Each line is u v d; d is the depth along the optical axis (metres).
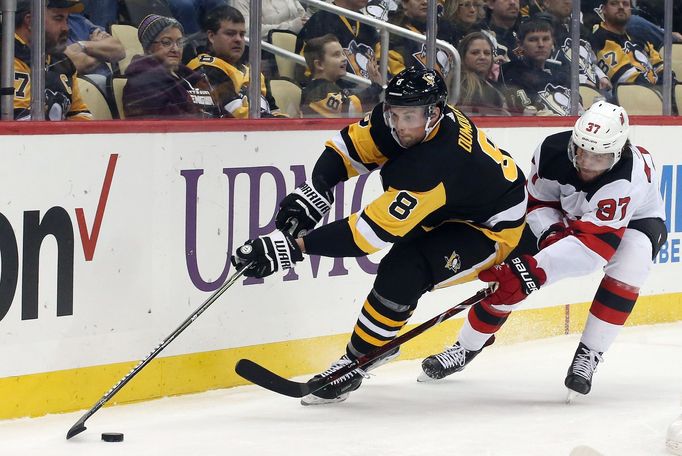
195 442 10.36
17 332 11.02
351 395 12.72
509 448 10.39
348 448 10.26
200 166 12.48
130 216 11.87
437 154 11.10
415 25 15.35
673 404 12.55
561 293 16.88
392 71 15.27
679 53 18.64
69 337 11.45
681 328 17.86
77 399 11.58
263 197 13.18
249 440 10.48
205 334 12.66
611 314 12.53
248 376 11.48
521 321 16.33
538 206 12.77
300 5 14.26
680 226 18.44
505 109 16.53
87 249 11.52
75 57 12.41
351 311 14.21
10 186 10.85
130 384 12.05
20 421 11.06
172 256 12.29
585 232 11.84
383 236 11.02
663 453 10.31
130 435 10.61
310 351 13.77
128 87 12.89
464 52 15.95
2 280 10.86
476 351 13.47
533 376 14.04
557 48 16.86
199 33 13.34
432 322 11.95
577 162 11.69
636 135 17.67
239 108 13.79
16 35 11.80
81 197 11.42
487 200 11.58
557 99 17.05
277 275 13.31
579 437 10.88
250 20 13.55
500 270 11.97
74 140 11.31
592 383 13.68
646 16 17.98
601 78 17.75
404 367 14.45
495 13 16.14
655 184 12.72
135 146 11.84
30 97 11.85
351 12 14.73
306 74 14.45
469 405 12.34
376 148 11.76
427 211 11.11
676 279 18.47
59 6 12.19
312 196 11.77
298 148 13.52
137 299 12.01
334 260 13.93
